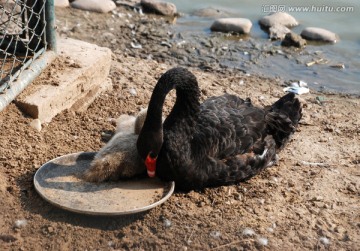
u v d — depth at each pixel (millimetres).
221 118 8523
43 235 7309
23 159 8398
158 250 7258
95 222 7535
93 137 9375
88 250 7195
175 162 7809
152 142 7516
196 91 7926
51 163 8289
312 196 8516
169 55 13742
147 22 15391
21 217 7492
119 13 15688
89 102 10336
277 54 14273
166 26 15305
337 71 13680
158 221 7637
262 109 9188
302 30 15383
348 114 11562
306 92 12523
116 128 9211
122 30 14758
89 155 8602
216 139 8211
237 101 9281
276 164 9289
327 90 12797
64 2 15617
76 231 7398
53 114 9469
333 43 15008
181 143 7840
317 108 11719
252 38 15008
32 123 8984
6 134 8703
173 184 8070
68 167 8375
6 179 8031
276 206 8203
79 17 15109
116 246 7293
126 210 7445
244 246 7367
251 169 8578
